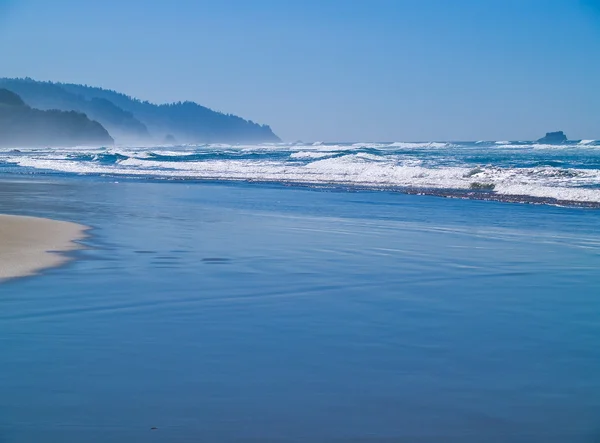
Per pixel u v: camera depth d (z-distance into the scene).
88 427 4.25
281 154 61.75
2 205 18.88
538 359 5.57
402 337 6.17
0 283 8.38
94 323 6.58
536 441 4.11
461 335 6.25
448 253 11.01
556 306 7.41
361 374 5.19
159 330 6.34
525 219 16.11
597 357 5.62
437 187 26.44
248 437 4.14
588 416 4.45
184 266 9.62
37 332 6.25
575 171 27.88
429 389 4.89
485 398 4.74
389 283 8.58
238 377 5.10
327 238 12.61
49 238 11.99
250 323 6.61
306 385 4.95
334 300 7.61
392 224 14.94
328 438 4.14
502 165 38.59
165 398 4.70
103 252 10.72
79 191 24.23
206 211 17.47
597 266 9.83
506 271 9.46
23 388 4.86
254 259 10.24
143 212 17.11
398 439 4.13
